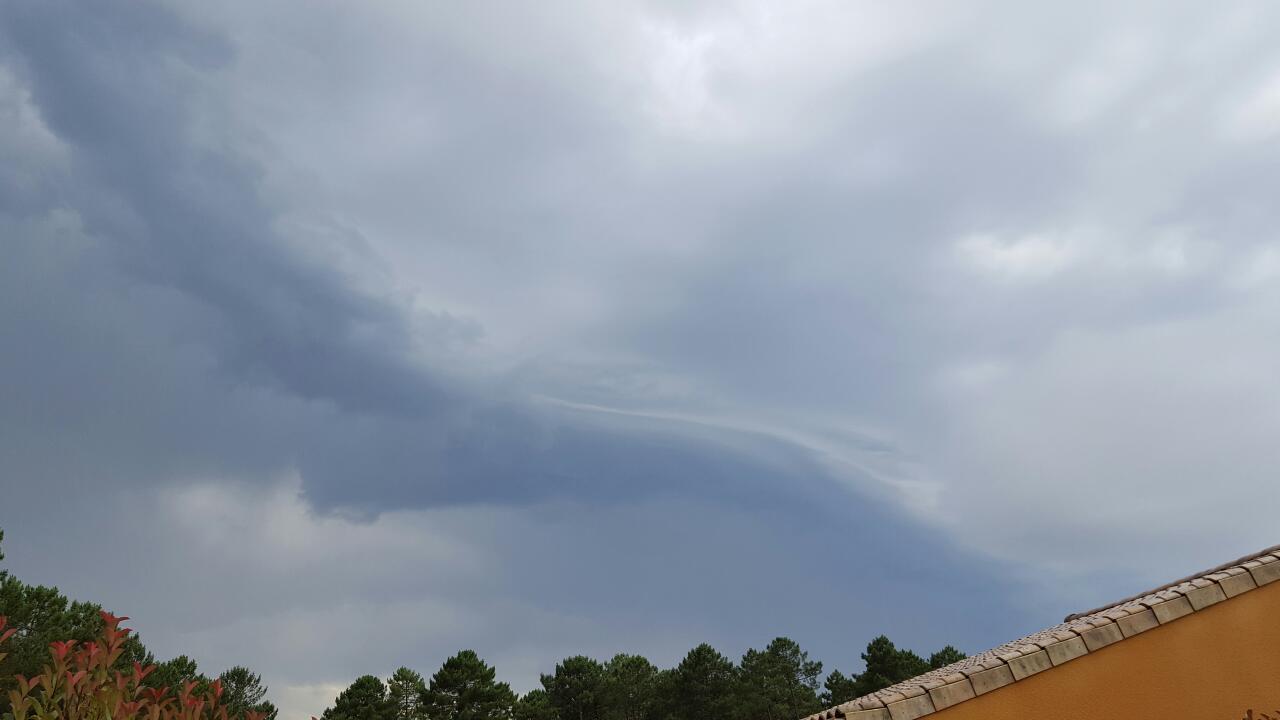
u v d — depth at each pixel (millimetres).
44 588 25812
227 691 33719
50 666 5676
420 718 46188
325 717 44594
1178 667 8781
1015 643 13398
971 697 8562
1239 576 9250
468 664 47031
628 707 52312
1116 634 8883
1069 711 8547
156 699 6039
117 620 6023
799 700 51469
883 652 48125
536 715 48000
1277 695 8719
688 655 53000
